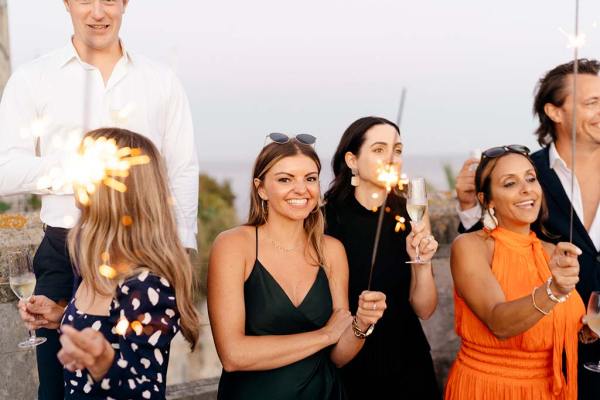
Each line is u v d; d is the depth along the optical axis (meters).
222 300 2.65
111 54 2.93
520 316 2.66
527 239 3.01
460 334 3.03
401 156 3.34
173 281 2.20
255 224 2.82
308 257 2.81
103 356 1.98
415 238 3.03
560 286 2.51
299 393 2.63
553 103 3.35
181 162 3.12
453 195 4.58
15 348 3.26
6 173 2.75
